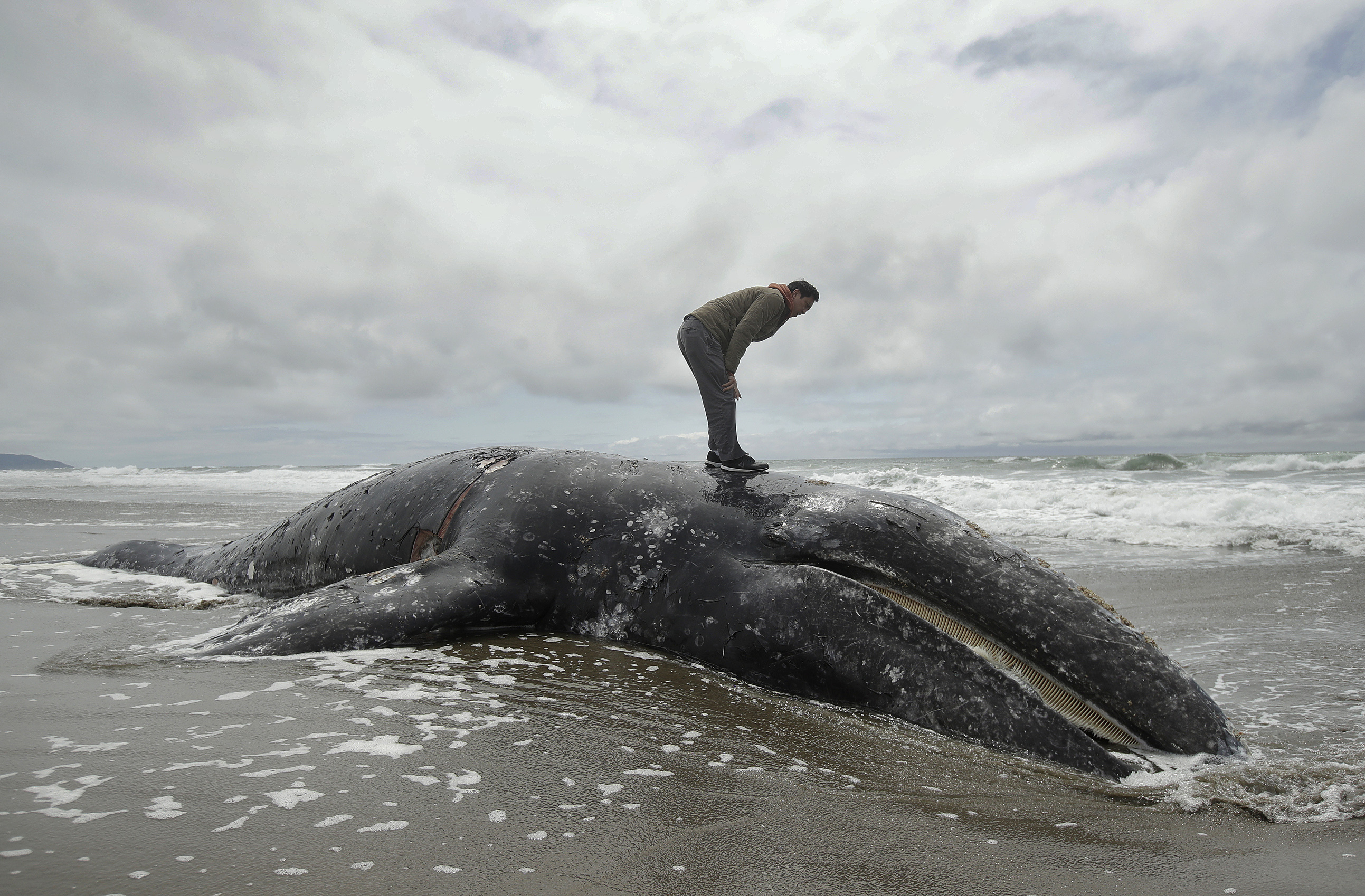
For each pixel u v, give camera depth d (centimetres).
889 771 306
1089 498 1373
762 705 384
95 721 305
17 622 511
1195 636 555
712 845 229
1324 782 294
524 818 238
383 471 649
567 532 513
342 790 249
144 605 588
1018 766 322
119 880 189
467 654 441
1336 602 656
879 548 436
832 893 203
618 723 340
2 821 218
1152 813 268
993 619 397
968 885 211
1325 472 2386
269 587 667
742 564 461
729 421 580
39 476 3547
